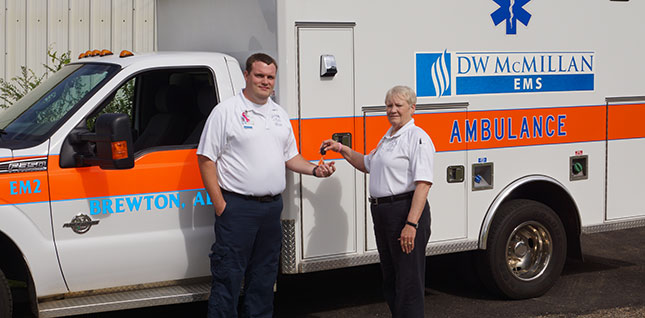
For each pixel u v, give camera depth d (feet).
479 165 19.92
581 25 21.04
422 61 19.04
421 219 16.26
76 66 18.17
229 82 17.63
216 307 16.15
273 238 16.58
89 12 32.42
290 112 17.48
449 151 19.49
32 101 17.40
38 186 15.56
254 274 16.79
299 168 16.74
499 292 20.65
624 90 21.83
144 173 16.49
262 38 17.89
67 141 15.89
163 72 17.19
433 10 19.08
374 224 16.96
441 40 19.24
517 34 20.21
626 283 22.52
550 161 20.89
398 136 16.33
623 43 21.71
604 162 21.68
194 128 17.57
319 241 18.17
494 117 20.03
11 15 31.30
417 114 19.04
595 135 21.48
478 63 19.75
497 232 20.22
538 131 20.65
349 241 18.58
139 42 33.32
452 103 19.44
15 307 19.90
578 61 21.08
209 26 19.97
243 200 15.93
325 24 17.76
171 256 16.84
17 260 16.20
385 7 18.47
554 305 20.33
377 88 18.54
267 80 15.72
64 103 16.70
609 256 25.98
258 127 15.87
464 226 19.86
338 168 18.29
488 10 19.76
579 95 21.16
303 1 17.44
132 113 17.98
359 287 22.62
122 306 16.15
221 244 16.03
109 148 15.03
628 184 22.09
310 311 20.17
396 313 16.69
